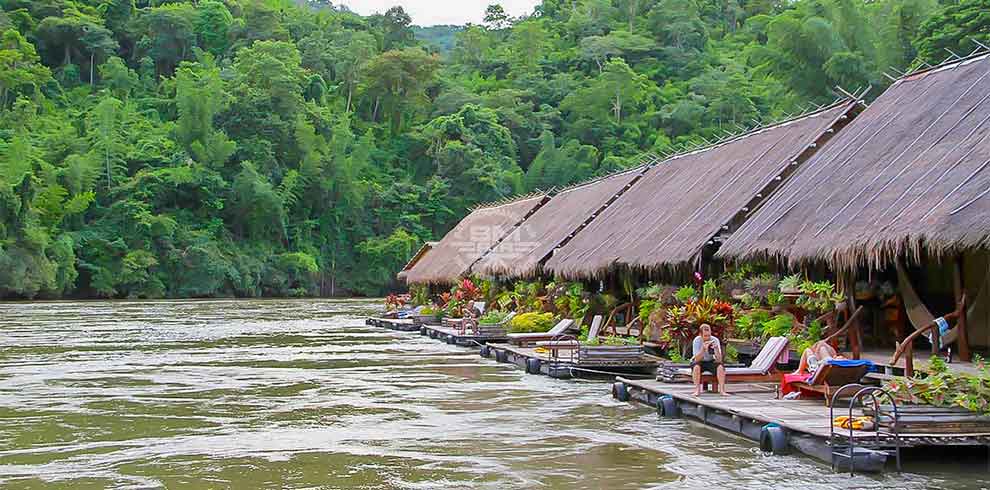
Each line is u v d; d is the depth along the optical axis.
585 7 142.88
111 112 93.12
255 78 103.12
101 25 117.44
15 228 73.31
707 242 17.97
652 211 23.31
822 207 14.98
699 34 130.25
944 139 13.93
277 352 26.75
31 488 9.85
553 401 16.02
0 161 79.56
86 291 82.94
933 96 15.89
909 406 10.16
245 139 98.75
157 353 26.61
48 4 115.50
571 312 25.83
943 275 16.48
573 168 105.50
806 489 9.39
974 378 10.18
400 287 99.44
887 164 14.62
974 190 11.78
